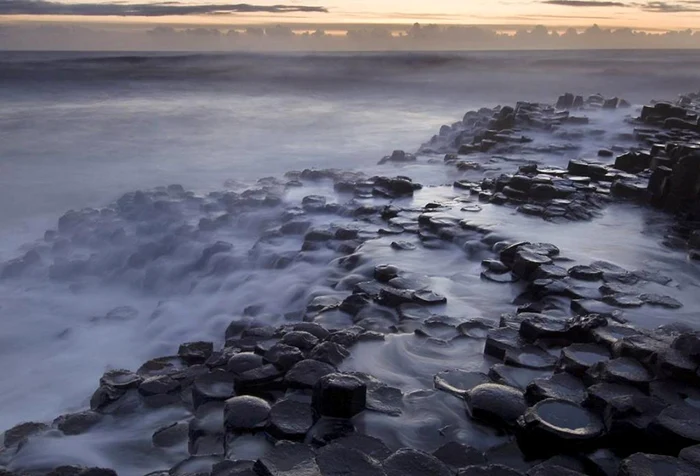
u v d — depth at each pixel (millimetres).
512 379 4387
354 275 7270
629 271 6613
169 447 4156
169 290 9516
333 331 5527
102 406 4738
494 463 3492
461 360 4863
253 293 8031
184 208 12430
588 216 8953
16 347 7949
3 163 21391
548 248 7227
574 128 17078
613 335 4734
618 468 3279
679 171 9141
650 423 3479
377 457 3424
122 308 8852
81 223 12258
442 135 20688
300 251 8859
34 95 47156
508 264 7086
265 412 3928
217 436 4012
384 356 4906
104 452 4168
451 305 6020
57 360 7434
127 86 55812
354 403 3887
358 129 29297
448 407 4074
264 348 5102
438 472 3209
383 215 9688
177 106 39438
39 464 4055
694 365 3955
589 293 5973
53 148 24281
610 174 11102
